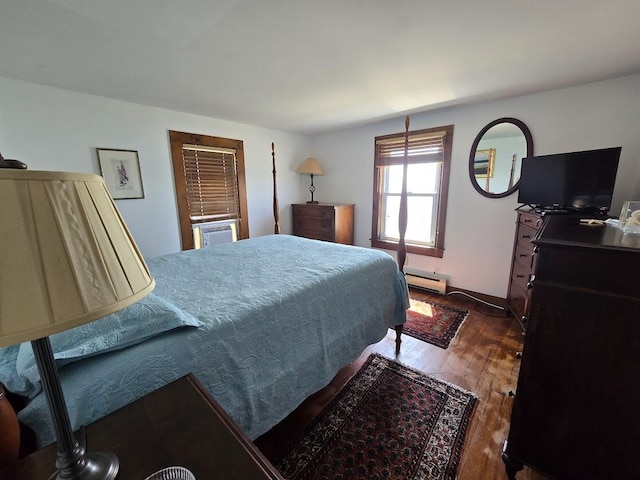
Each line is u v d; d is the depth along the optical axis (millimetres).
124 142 2629
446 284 3160
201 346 937
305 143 4281
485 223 2832
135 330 851
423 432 1356
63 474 478
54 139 2258
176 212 3068
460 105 2756
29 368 679
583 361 939
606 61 1773
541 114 2375
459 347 2109
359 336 1651
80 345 770
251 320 1104
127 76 1994
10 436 554
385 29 1401
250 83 2137
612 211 2141
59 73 1936
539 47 1590
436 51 1635
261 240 2602
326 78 2039
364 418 1442
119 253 453
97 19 1293
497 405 1525
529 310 1032
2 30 1369
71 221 398
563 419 1004
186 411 662
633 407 880
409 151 3287
